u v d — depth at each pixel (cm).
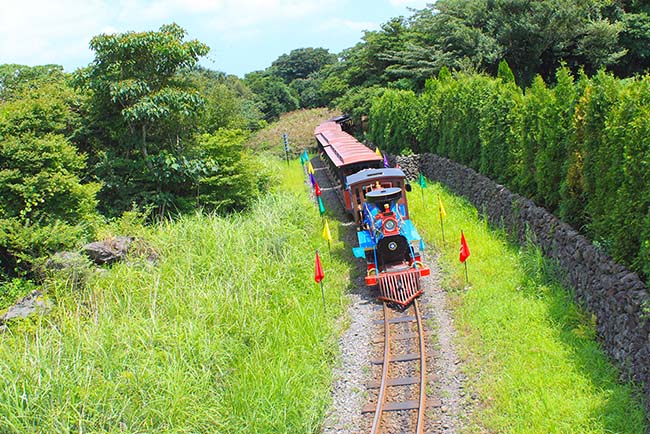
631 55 2823
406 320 1103
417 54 3166
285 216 1653
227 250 1280
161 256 1250
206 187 1783
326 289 1262
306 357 968
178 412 759
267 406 820
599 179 940
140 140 1667
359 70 3878
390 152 2703
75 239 1222
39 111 1366
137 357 840
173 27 1728
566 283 1016
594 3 2734
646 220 779
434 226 1583
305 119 4797
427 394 852
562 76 1154
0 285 1168
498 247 1317
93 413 717
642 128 809
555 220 1105
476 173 1706
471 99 1839
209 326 994
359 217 1479
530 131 1301
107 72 1619
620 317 797
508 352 886
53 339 867
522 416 739
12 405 715
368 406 848
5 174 1205
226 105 2623
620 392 725
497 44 2828
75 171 1491
